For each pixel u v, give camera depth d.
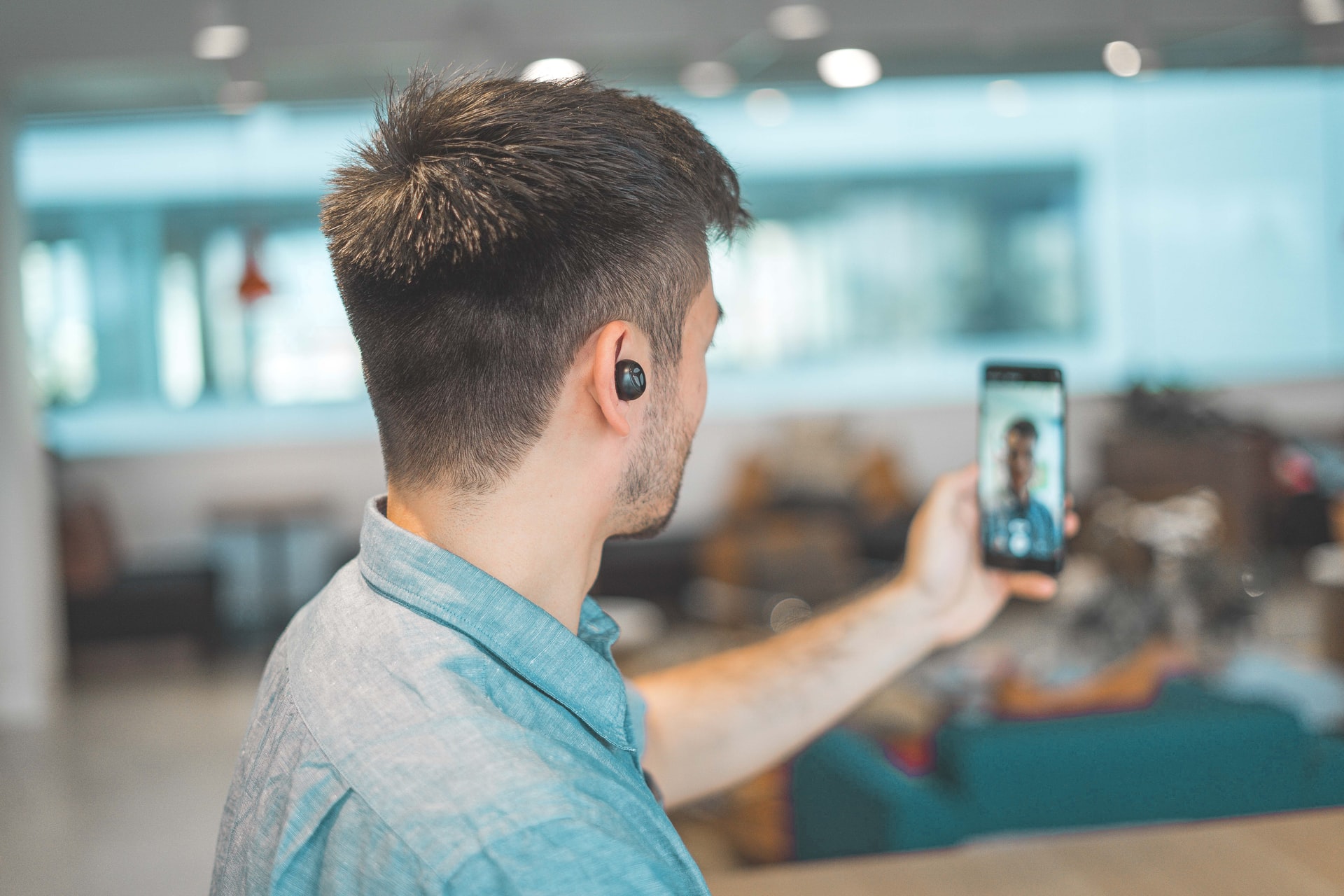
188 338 8.15
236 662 6.64
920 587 1.07
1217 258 8.93
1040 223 8.88
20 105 6.94
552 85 0.62
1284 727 2.31
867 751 2.59
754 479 7.65
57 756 4.98
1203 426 7.58
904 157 8.73
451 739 0.50
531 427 0.60
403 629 0.56
